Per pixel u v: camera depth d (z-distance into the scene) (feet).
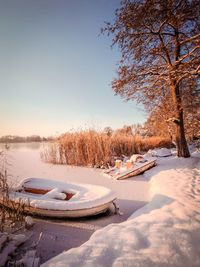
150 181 23.15
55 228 12.28
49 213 13.17
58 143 41.39
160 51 31.99
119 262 7.20
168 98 39.78
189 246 8.17
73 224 12.80
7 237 9.62
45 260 9.05
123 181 24.18
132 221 10.71
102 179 25.58
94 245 8.42
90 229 12.12
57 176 27.94
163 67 34.37
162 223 10.04
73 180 25.26
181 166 29.12
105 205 13.57
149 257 7.47
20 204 13.55
